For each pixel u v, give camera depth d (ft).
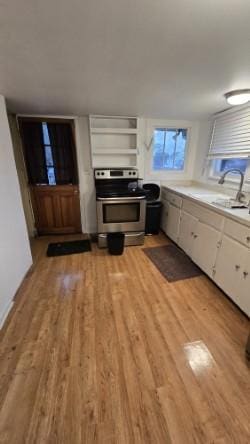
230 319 5.53
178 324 5.35
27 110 8.53
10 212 6.28
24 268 7.29
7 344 4.72
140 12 2.85
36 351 4.56
